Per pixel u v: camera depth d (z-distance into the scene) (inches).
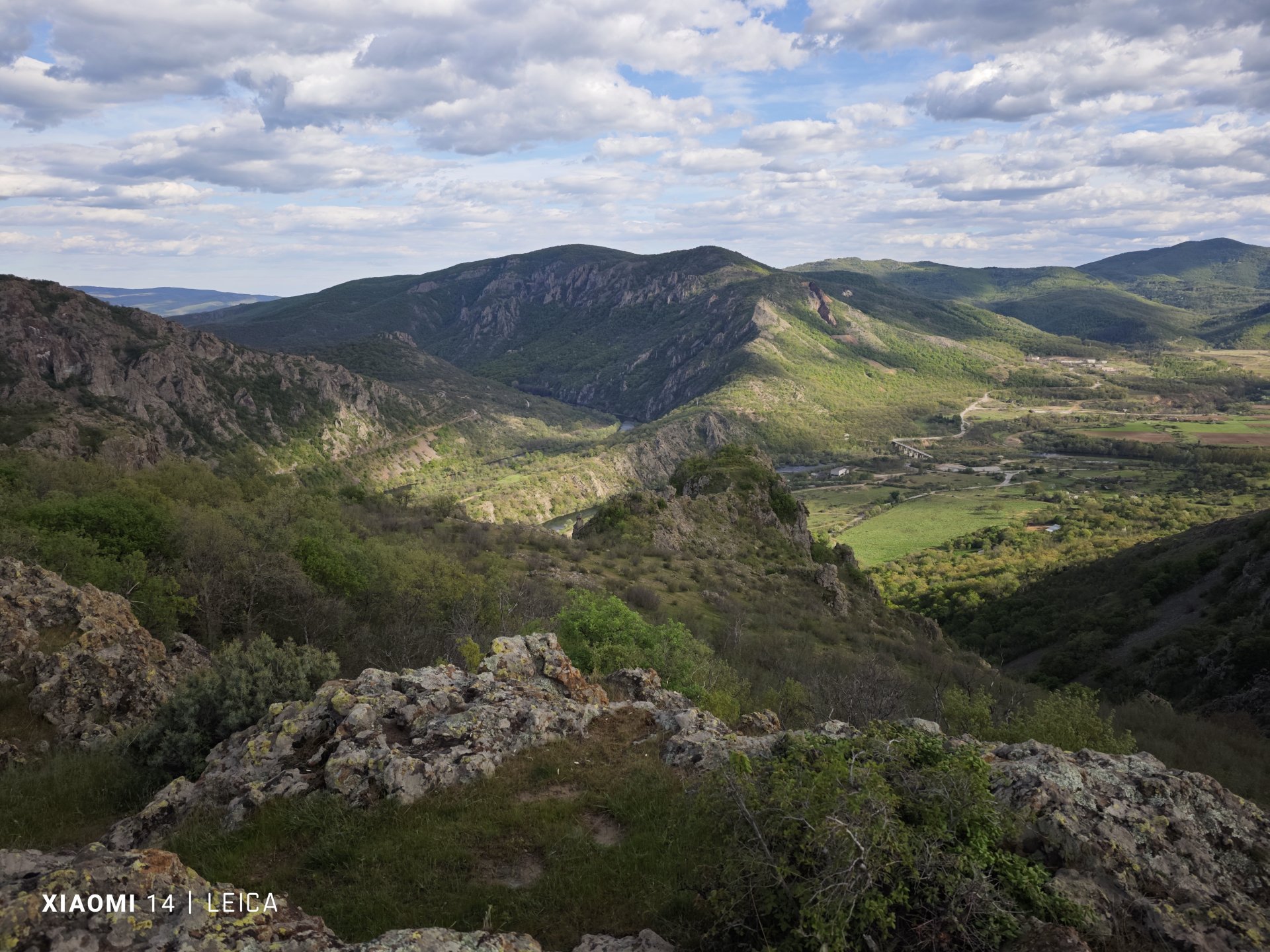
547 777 491.8
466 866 389.1
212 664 926.4
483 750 502.0
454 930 330.3
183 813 450.0
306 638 1273.4
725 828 346.6
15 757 591.2
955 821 323.9
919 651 2422.5
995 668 3038.9
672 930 331.6
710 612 2294.5
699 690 904.3
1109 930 295.7
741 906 317.1
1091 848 339.3
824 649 2110.0
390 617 1472.7
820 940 271.0
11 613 737.0
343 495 3595.0
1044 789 376.5
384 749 479.2
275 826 423.8
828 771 317.4
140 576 1102.4
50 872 269.1
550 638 725.3
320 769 476.7
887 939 286.4
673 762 510.6
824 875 286.5
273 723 526.6
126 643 785.6
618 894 365.7
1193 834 368.2
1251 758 1487.5
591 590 2192.4
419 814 434.6
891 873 298.0
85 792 535.5
